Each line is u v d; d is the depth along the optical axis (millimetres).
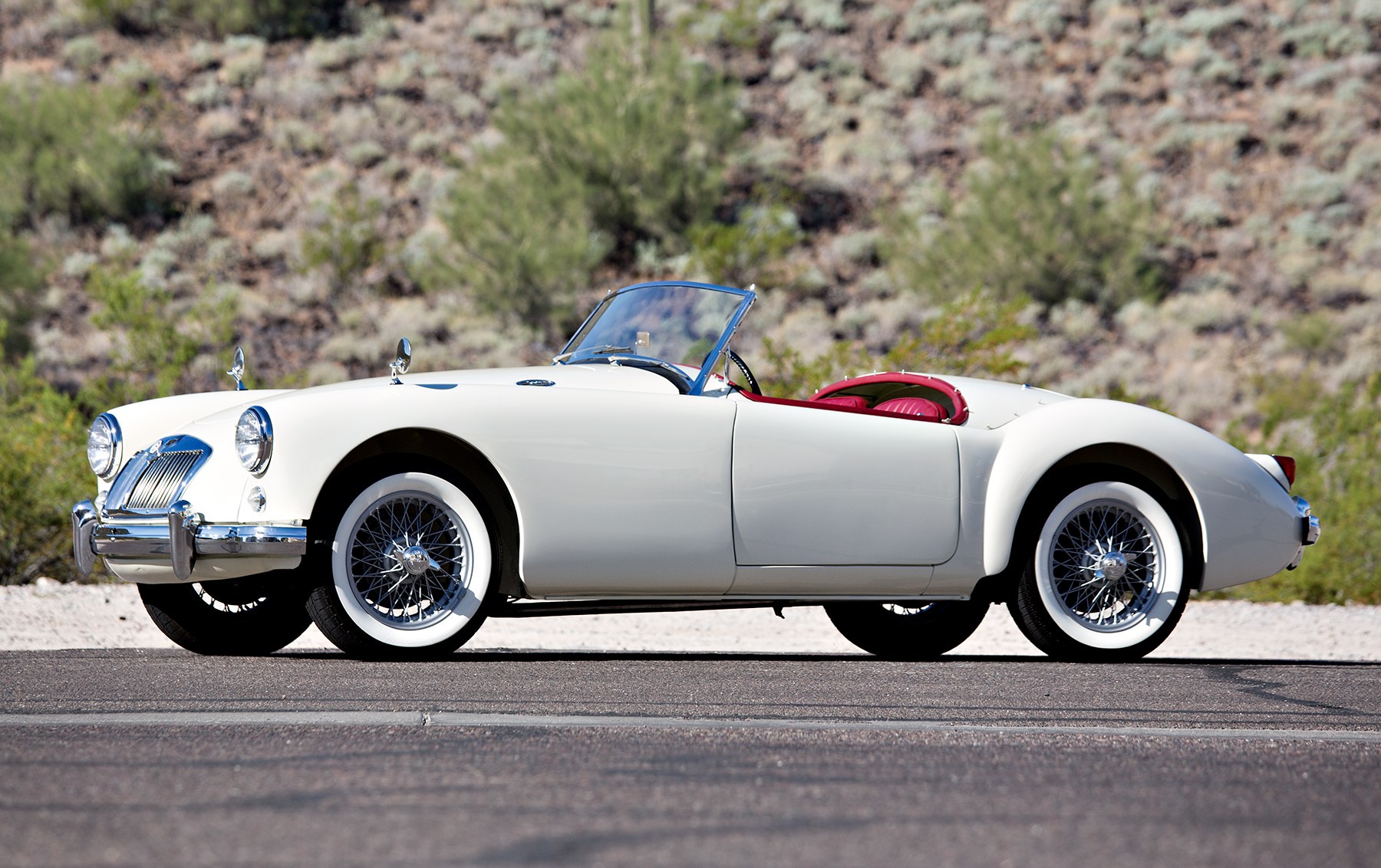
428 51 81938
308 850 6145
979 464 15023
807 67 81625
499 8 86312
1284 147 75312
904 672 13602
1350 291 64438
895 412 16094
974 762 8570
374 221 63062
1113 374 57312
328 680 11953
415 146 72375
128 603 20797
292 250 63000
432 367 55688
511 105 64125
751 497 14164
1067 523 15383
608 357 15828
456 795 7320
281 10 82500
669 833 6551
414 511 13570
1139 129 77188
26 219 63719
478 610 13555
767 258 61062
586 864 5957
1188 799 7574
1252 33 84938
